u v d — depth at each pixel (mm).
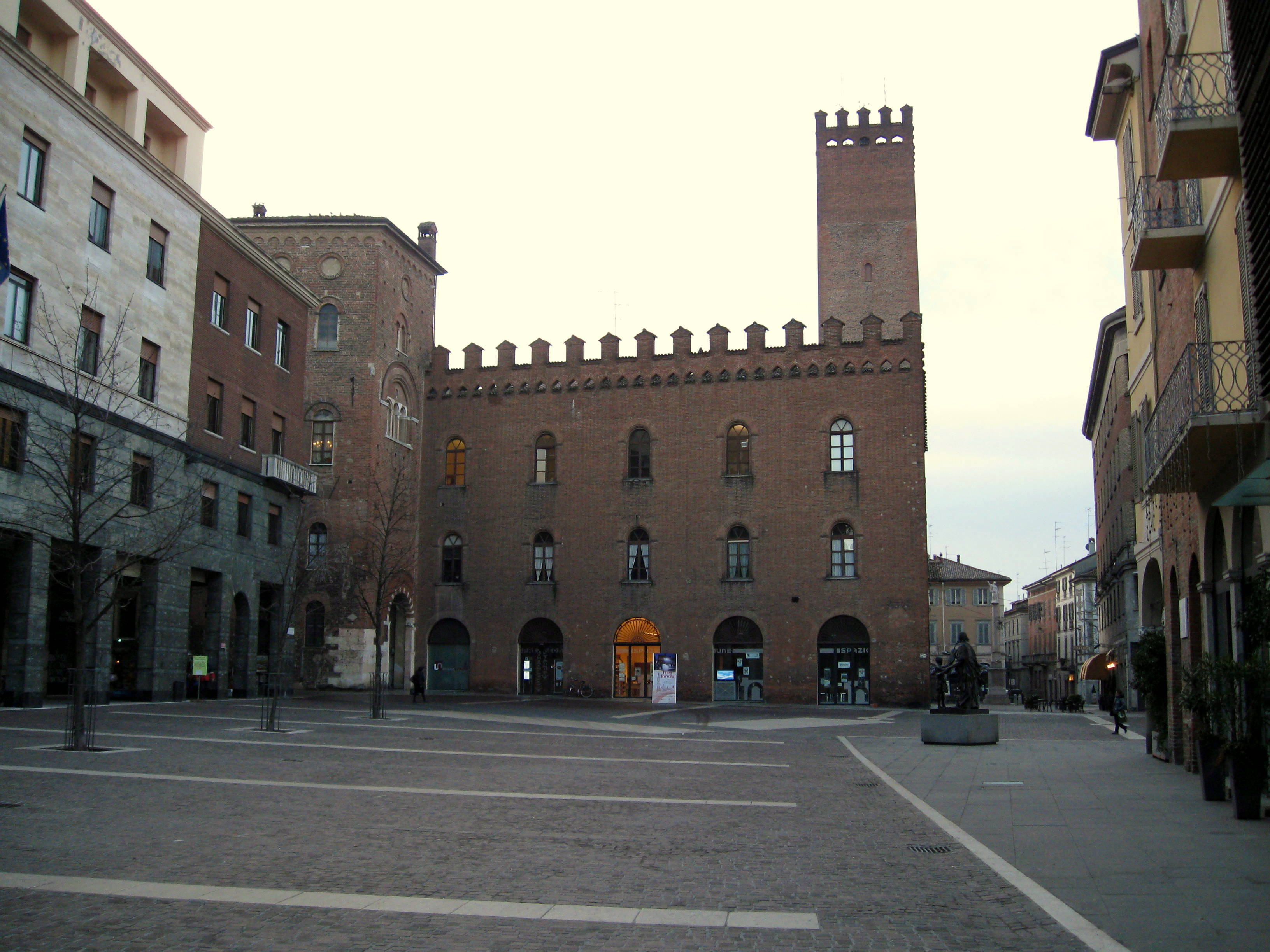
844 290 65375
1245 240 14141
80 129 33062
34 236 30922
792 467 54688
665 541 55625
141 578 36469
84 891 9281
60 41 33906
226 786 16297
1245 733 14086
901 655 52031
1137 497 30766
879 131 66562
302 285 47969
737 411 55781
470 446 59031
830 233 66125
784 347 55719
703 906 9148
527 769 20172
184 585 38125
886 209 65812
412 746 24641
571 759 22500
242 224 56719
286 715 33812
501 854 11406
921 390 53969
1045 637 126938
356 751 22797
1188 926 8336
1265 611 13898
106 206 34656
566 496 57250
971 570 114688
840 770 21062
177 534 29875
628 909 9000
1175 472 15977
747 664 53969
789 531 54219
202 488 36281
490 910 8922
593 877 10297
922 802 16141
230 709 35375
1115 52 24172
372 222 55906
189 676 38750
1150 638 24078
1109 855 11438
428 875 10242
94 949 7598
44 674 30797
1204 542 18125
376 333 55500
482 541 58000
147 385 36844
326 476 54781
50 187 31641
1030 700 69250
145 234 36531
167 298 37719
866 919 8680
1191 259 17672
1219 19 14641
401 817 13805
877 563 53062
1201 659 15820
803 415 55000
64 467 30062
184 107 40250
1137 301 27547
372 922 8453
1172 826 13367
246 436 43594
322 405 55188
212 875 10016
